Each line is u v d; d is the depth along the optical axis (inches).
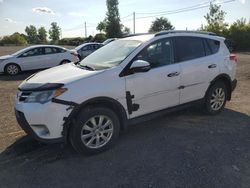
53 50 602.5
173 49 218.2
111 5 2699.3
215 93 248.8
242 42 1584.6
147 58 202.2
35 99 170.1
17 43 3467.0
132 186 148.9
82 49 780.6
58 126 169.2
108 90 181.2
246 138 206.1
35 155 184.5
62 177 159.0
